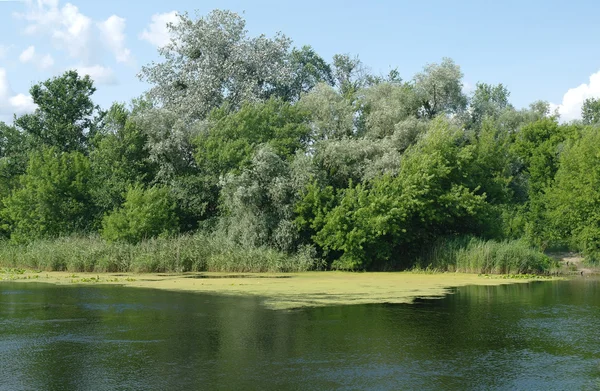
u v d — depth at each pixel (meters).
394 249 32.75
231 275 27.62
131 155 38.78
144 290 21.31
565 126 49.09
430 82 41.00
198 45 44.44
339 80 57.41
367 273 29.42
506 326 13.95
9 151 55.44
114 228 33.47
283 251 31.33
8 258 32.69
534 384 9.14
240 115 36.34
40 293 20.44
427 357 10.84
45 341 12.27
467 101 44.03
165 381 9.27
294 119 37.28
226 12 45.72
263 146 33.88
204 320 14.70
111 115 39.16
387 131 37.53
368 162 33.44
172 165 38.09
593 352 11.30
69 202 39.06
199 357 10.84
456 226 34.12
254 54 45.06
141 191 34.66
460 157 33.28
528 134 48.75
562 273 31.02
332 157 33.34
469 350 11.44
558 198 36.94
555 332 13.22
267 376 9.52
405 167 31.94
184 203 36.16
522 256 30.20
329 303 17.78
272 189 31.23
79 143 51.03
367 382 9.20
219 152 34.66
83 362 10.50
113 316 15.38
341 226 30.19
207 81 42.97
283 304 17.59
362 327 13.74
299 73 54.03
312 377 9.48
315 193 30.95
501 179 38.16
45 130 49.75
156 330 13.39
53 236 36.91
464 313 15.92
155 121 38.00
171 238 32.38
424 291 21.14
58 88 50.59
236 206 31.89
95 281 24.64
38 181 38.03
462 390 8.83
